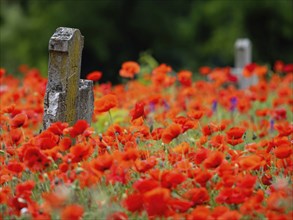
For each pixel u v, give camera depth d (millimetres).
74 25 34938
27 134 9055
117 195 6551
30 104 11695
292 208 6312
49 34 34938
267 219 6098
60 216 6004
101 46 34969
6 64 33031
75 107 8039
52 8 35188
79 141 7508
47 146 6801
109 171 6633
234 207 6434
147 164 6480
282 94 12820
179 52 36906
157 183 5867
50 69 7895
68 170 6461
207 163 6395
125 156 6285
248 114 11969
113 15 35625
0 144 8180
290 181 7133
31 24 35281
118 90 12617
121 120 10750
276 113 10750
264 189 7004
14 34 35281
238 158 6789
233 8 34406
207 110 11109
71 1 35156
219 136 7500
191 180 6559
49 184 6777
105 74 36312
